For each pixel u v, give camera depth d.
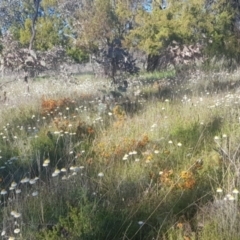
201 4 17.75
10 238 3.19
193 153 4.96
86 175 4.38
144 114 6.80
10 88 11.08
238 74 11.62
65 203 3.88
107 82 10.70
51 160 5.20
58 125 6.44
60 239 3.38
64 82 11.98
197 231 3.48
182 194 3.96
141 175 4.40
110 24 22.44
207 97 7.70
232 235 3.29
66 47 32.53
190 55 14.02
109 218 3.57
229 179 4.00
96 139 5.80
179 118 6.35
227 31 17.03
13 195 4.02
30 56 10.46
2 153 5.50
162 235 3.42
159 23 18.80
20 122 7.17
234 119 5.98
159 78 12.87
